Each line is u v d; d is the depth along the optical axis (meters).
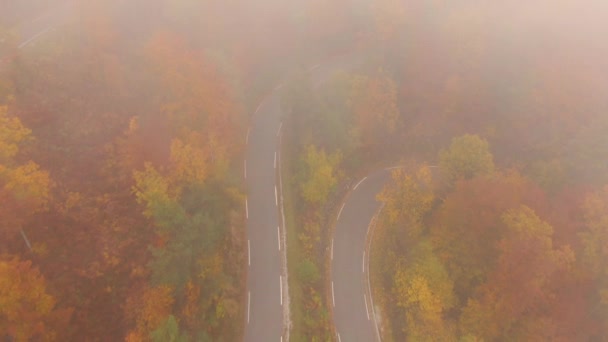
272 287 40.47
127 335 31.70
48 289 30.80
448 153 49.41
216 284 36.12
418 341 40.44
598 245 39.00
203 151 38.12
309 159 48.03
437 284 40.72
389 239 48.28
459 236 42.50
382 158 60.38
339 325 40.97
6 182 28.23
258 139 54.62
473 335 39.28
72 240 33.97
